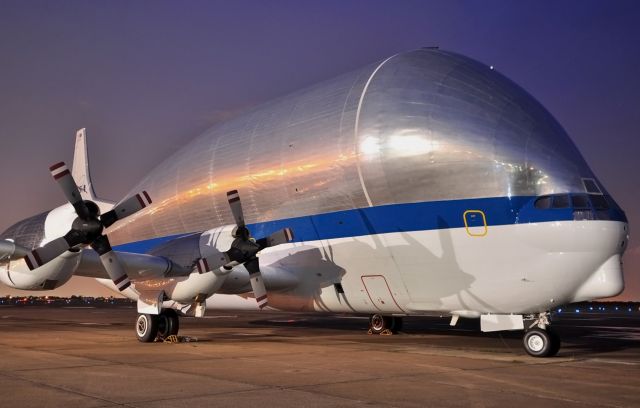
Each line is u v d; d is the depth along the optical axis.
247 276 14.89
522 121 13.15
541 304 12.32
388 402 7.32
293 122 16.38
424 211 13.43
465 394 7.88
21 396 7.55
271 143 16.69
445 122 13.38
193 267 14.05
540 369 10.31
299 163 15.70
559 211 12.02
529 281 12.23
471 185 12.91
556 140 13.00
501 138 12.93
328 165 14.97
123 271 13.07
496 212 12.56
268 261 16.39
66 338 16.56
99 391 7.90
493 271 12.62
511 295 12.48
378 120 14.14
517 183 12.55
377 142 14.00
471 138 13.06
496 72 14.53
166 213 19.47
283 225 16.17
